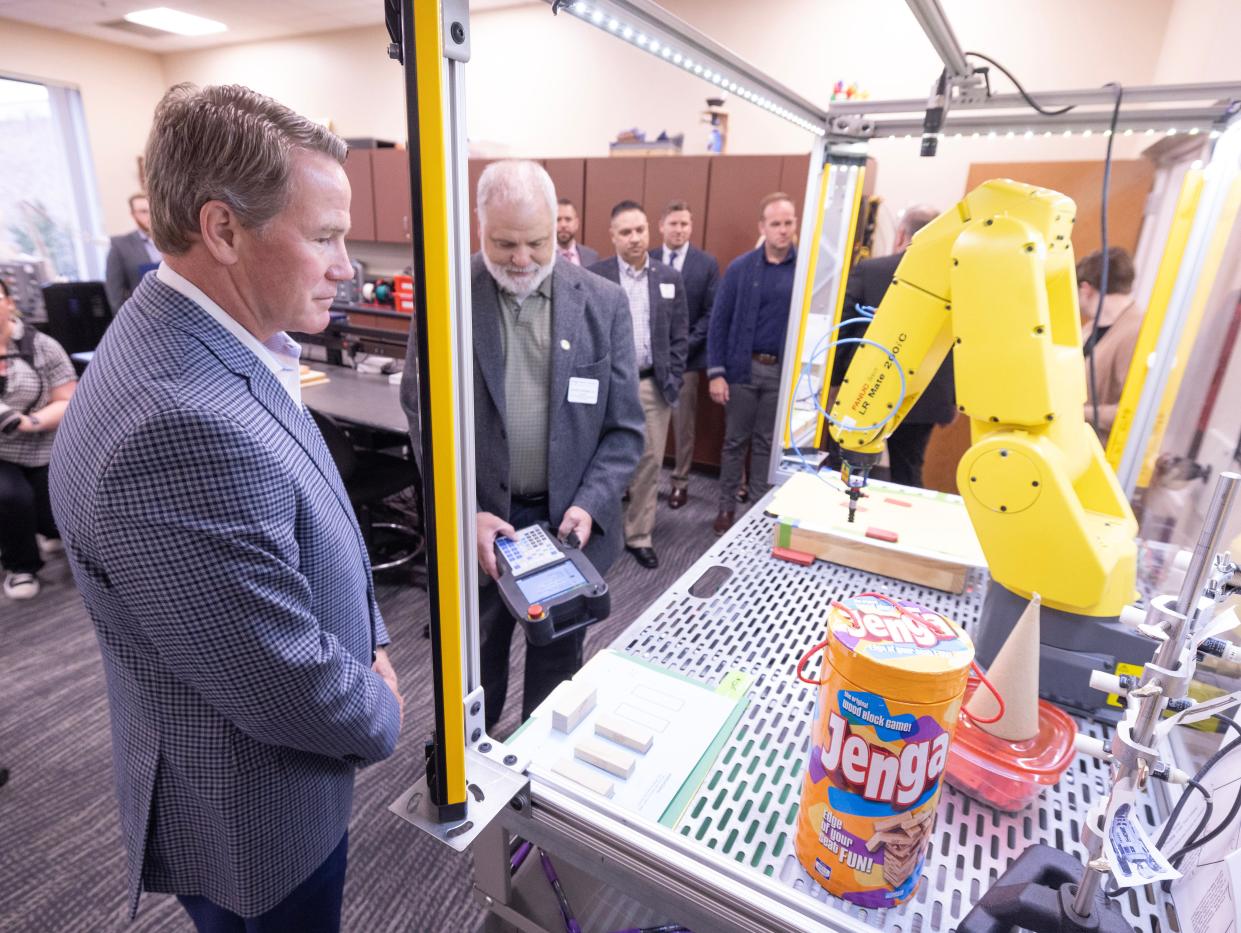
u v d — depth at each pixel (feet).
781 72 13.50
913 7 2.71
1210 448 3.71
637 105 15.10
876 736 1.56
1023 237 2.37
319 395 9.23
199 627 2.07
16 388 8.18
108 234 20.72
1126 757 1.40
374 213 16.17
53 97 19.15
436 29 1.41
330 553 2.61
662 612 3.11
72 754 5.89
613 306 4.70
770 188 11.82
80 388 2.26
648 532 9.84
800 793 2.07
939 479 12.21
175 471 1.98
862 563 3.55
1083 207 10.95
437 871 4.86
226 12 16.61
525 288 4.20
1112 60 11.20
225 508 2.05
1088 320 9.00
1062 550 2.40
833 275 6.11
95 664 7.12
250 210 2.14
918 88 12.46
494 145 14.66
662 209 12.73
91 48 19.52
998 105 3.93
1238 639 1.91
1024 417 2.44
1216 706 1.31
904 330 2.81
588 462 4.79
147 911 4.52
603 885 2.64
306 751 2.60
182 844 2.67
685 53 2.84
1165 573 3.17
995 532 2.54
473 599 2.03
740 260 10.12
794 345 5.20
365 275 17.31
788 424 5.39
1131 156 11.13
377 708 2.63
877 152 13.08
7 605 8.22
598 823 1.96
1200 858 1.66
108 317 14.62
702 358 11.51
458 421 1.76
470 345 1.73
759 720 2.41
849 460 3.20
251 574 2.11
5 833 5.09
